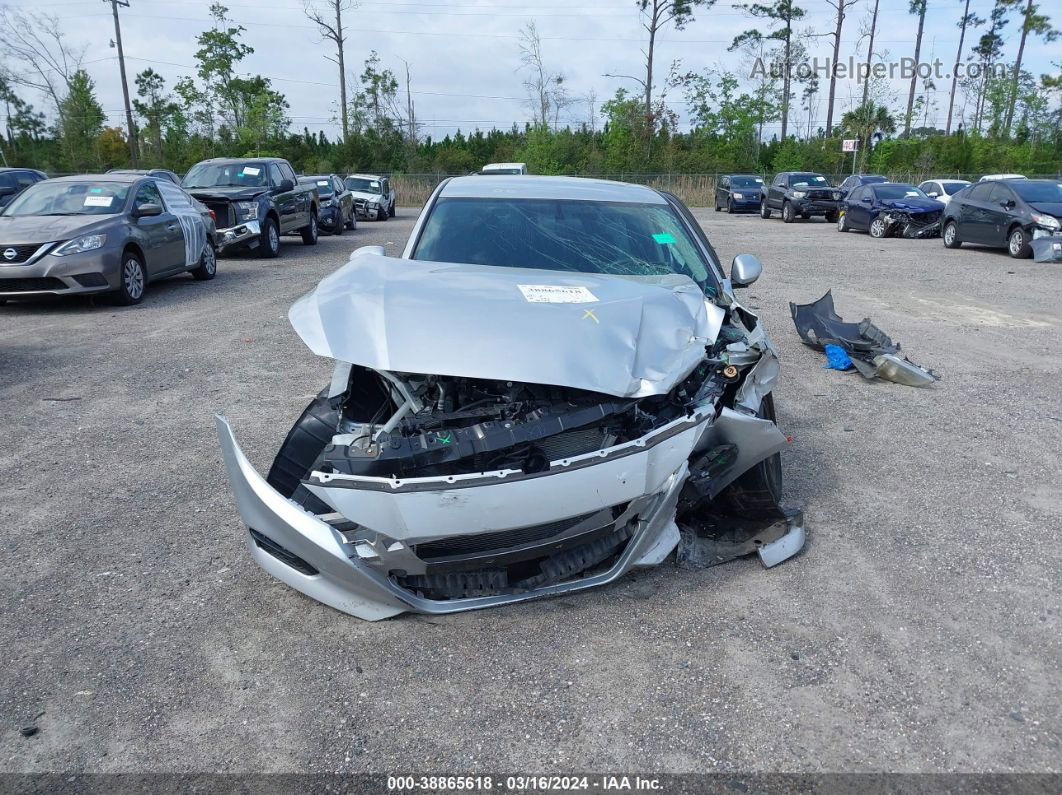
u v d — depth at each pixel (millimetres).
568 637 3137
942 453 5148
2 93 45719
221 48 48969
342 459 2918
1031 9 63719
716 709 2721
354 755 2535
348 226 23219
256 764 2500
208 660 3021
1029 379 6957
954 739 2572
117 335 8633
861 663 2965
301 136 52125
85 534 4051
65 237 9641
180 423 5742
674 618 3260
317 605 3385
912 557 3768
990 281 12867
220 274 13578
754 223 27984
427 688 2848
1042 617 3266
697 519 3908
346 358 3014
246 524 3191
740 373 3568
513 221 4559
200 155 48406
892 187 22000
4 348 8031
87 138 45781
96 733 2641
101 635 3188
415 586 3123
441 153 53094
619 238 4477
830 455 5102
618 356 3164
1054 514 4250
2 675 2938
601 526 3117
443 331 3141
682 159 48938
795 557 3762
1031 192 16297
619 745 2561
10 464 4996
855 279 13039
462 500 2863
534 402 3143
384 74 54219
